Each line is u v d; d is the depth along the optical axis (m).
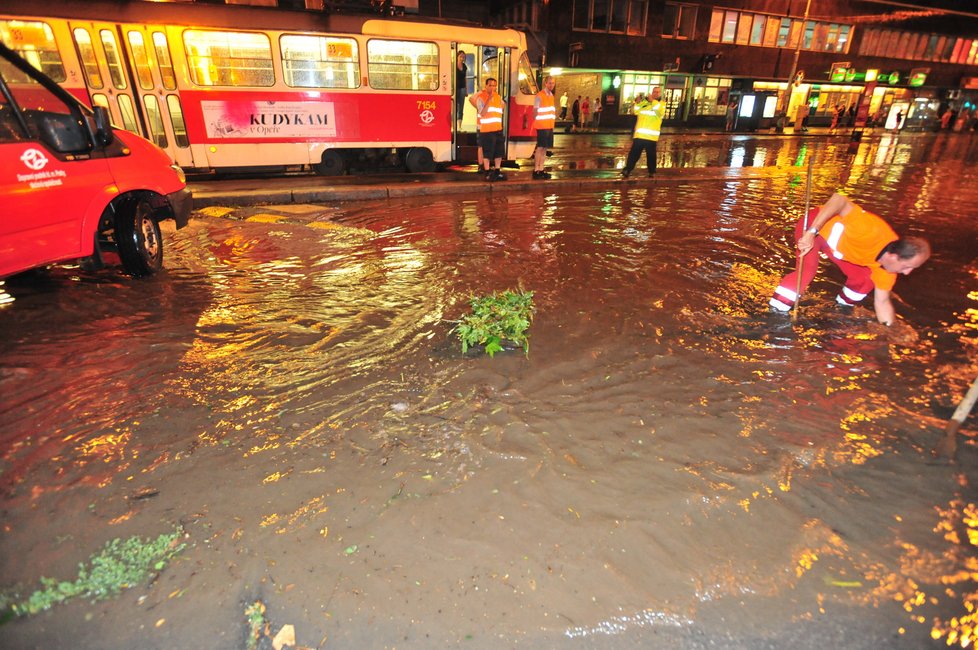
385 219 8.48
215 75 10.62
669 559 2.20
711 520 2.38
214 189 10.12
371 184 10.98
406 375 3.55
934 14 38.28
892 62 38.91
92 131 4.78
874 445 2.90
